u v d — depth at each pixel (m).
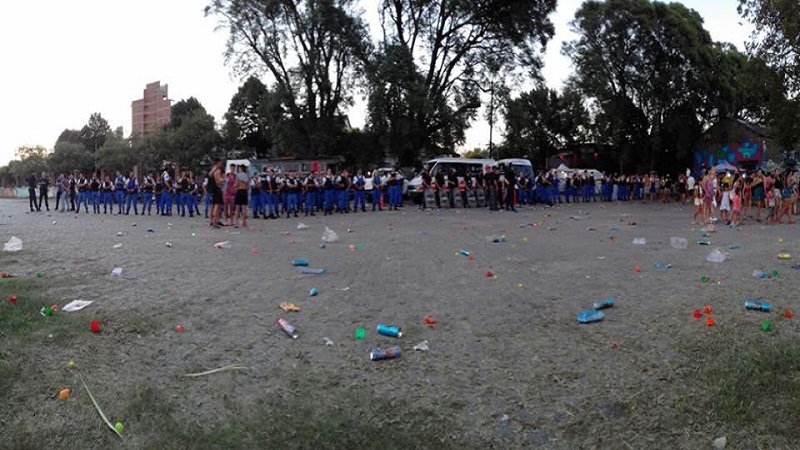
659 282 8.42
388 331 6.27
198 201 25.91
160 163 65.44
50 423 4.57
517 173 34.09
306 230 16.62
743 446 4.40
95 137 103.69
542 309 7.12
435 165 33.22
